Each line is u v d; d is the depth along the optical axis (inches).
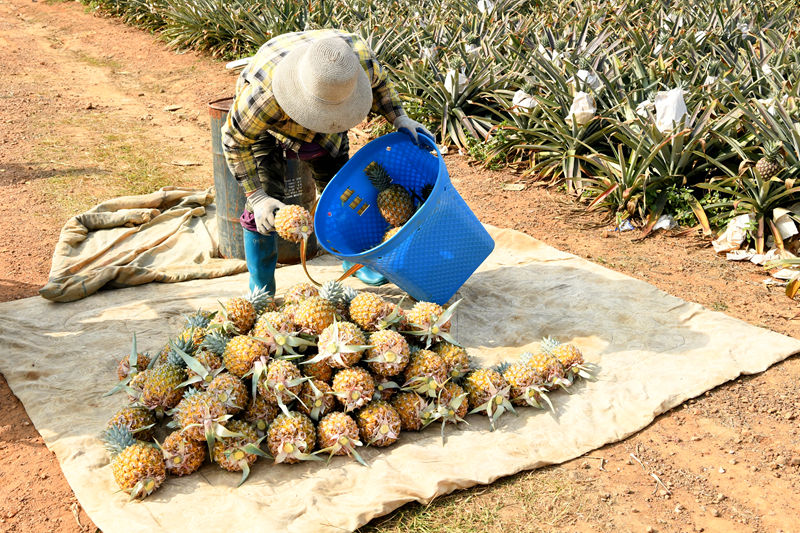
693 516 110.5
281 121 142.6
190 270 193.8
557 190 257.6
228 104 187.3
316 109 131.3
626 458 123.3
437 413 126.6
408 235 146.9
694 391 138.7
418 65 321.7
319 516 107.0
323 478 115.7
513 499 114.0
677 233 219.3
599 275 187.3
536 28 339.6
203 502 111.2
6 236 218.1
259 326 125.3
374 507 108.3
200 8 487.2
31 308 174.6
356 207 167.6
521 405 136.3
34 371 146.3
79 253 202.7
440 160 150.3
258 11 460.4
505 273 190.9
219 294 182.2
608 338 157.2
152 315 170.9
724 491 115.6
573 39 316.2
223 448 116.3
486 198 253.9
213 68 456.8
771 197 201.2
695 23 327.3
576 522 109.5
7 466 123.1
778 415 133.3
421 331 133.3
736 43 304.5
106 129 337.1
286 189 186.2
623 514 111.0
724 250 205.2
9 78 433.1
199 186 262.7
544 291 179.0
